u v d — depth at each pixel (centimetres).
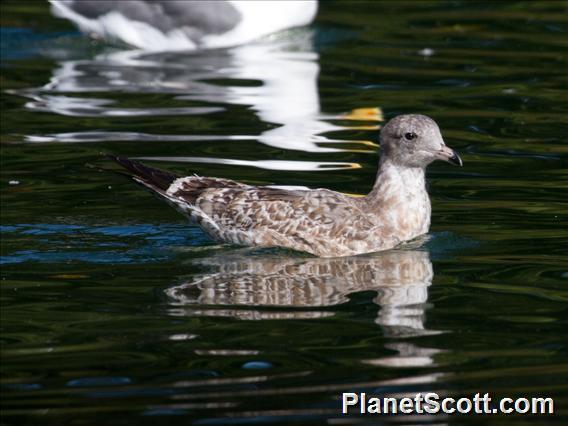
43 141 1752
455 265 1288
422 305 1162
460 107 1938
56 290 1206
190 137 1780
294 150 1728
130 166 1423
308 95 2005
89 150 1712
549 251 1323
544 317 1123
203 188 1408
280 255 1345
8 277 1247
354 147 1747
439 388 973
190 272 1268
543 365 1016
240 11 2331
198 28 2314
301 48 2314
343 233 1349
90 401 948
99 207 1484
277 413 927
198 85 2064
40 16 2539
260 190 1397
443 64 2189
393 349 1048
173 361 1024
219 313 1138
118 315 1133
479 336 1076
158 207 1492
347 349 1044
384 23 2492
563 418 927
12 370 1009
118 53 2295
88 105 1938
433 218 1452
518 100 1972
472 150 1727
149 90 2031
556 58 2214
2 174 1603
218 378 988
